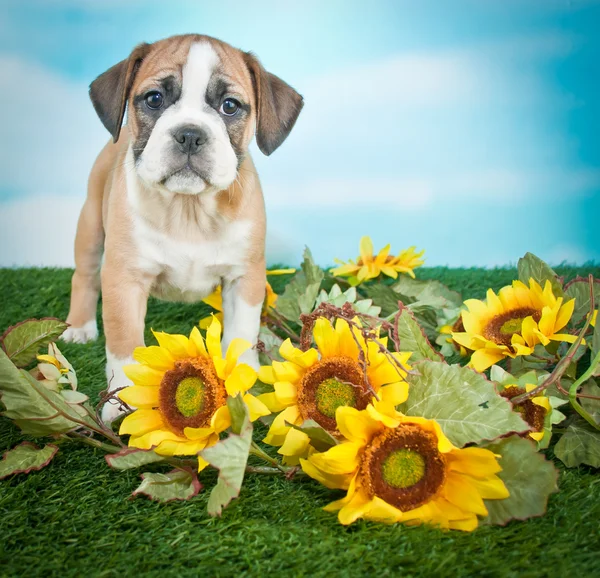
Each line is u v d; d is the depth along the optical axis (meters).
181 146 0.59
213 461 0.40
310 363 0.47
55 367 0.49
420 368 0.45
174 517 0.44
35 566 0.39
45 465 0.47
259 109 0.68
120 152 0.73
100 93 0.68
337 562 0.38
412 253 0.89
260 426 0.57
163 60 0.64
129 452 0.45
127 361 0.63
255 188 0.68
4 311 0.92
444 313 0.71
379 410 0.42
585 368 0.64
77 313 0.83
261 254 0.68
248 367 0.46
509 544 0.40
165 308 0.94
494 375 0.50
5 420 0.57
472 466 0.40
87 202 0.82
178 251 0.64
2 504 0.45
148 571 0.38
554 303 0.54
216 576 0.37
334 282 0.86
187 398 0.47
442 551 0.39
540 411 0.48
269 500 0.45
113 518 0.44
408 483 0.41
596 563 0.38
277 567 0.38
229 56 0.66
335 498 0.45
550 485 0.40
